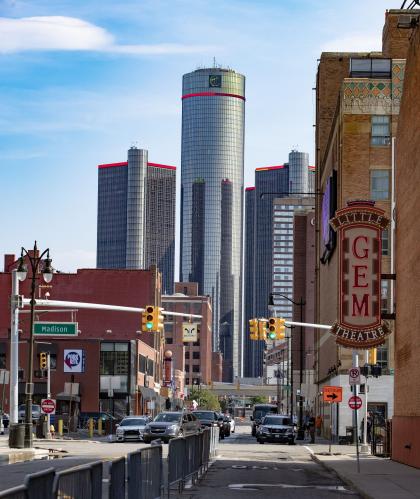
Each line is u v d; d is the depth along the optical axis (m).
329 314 99.88
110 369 124.38
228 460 49.00
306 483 35.09
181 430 65.06
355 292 52.72
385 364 84.69
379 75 89.31
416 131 44.69
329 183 95.00
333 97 119.00
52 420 96.50
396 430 49.06
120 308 56.09
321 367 112.69
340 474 38.06
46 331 55.56
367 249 52.84
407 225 47.31
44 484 11.62
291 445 75.25
